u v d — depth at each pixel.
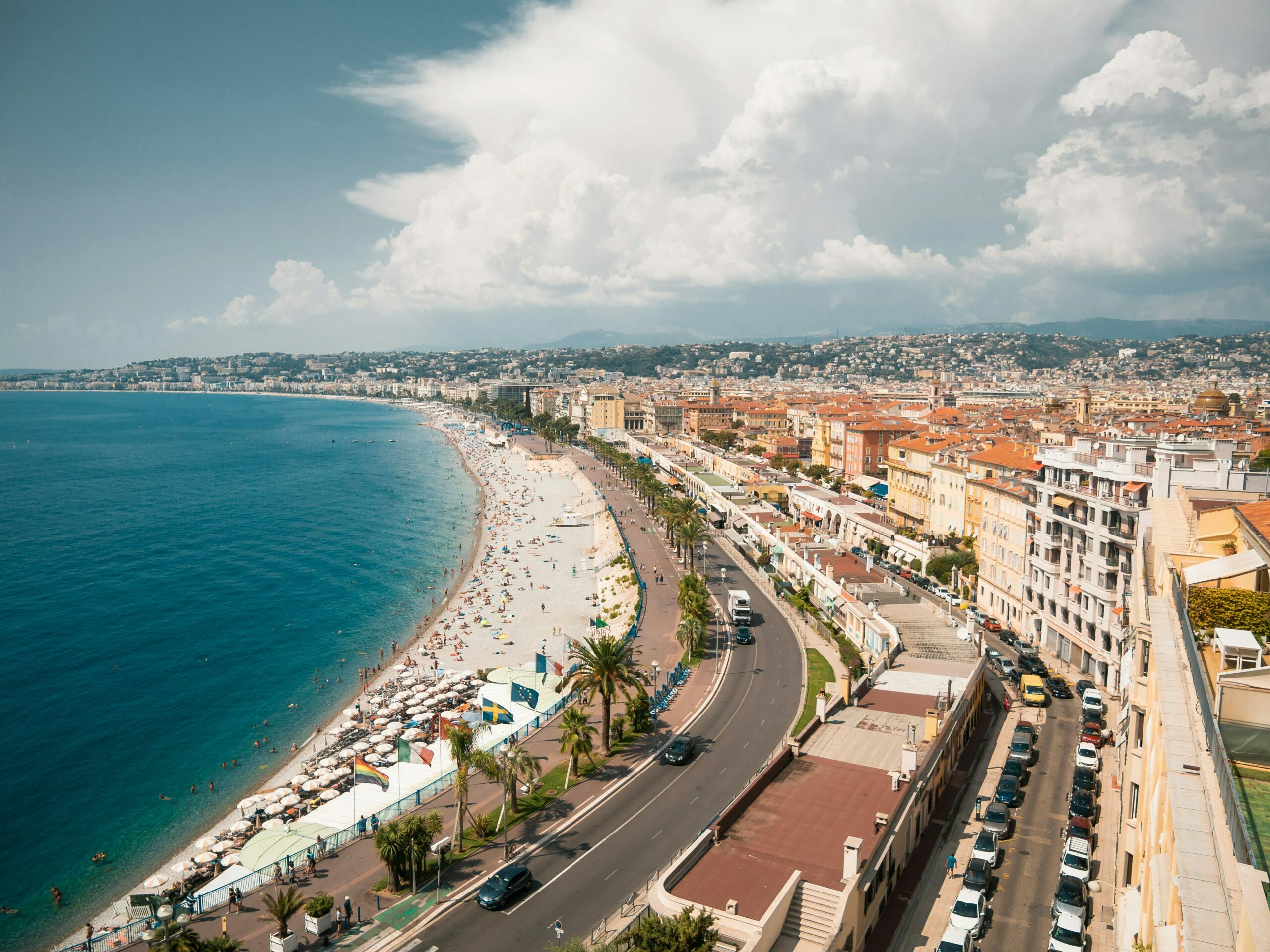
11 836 81.69
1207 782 23.64
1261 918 16.33
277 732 106.12
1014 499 115.62
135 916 62.34
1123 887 50.62
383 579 184.12
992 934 51.16
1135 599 70.00
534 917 52.72
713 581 148.62
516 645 134.50
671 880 49.78
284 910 51.81
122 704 114.81
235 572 188.62
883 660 90.94
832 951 44.84
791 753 67.56
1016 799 68.00
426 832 58.34
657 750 78.62
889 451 178.62
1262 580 37.75
